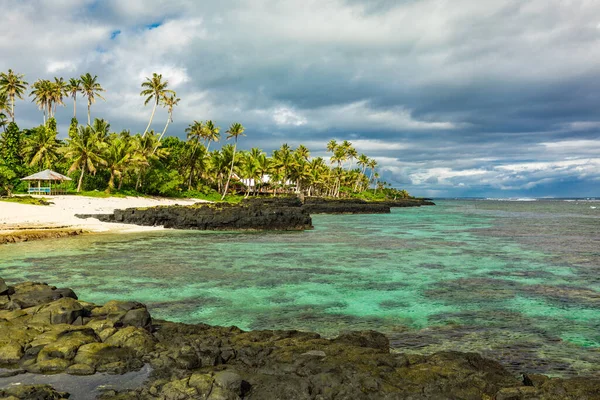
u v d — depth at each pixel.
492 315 15.32
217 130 99.50
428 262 27.00
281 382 7.32
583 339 12.77
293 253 30.59
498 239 41.12
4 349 8.73
